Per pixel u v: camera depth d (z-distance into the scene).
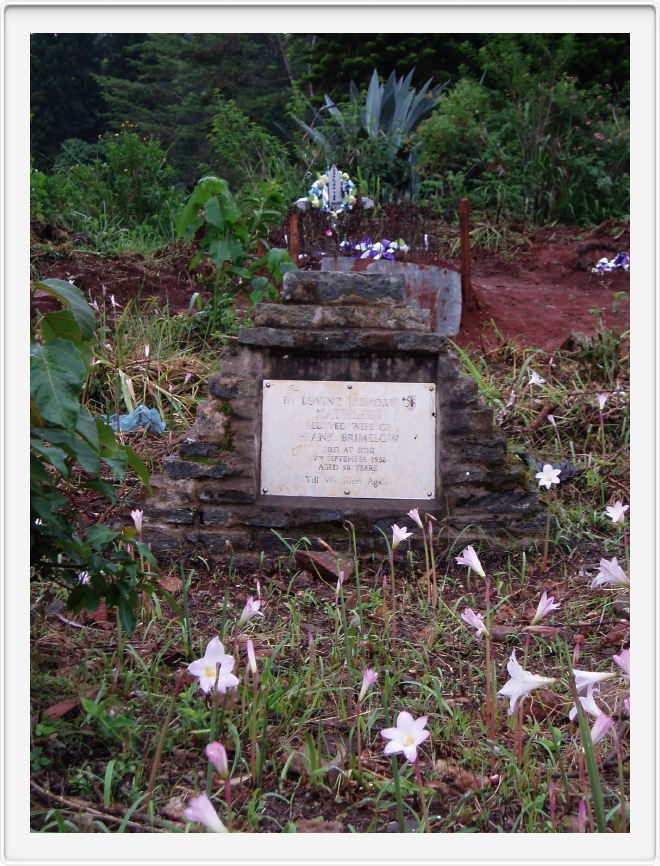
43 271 7.26
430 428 4.26
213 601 3.67
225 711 2.58
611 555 4.23
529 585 3.94
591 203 11.62
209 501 4.15
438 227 10.58
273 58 21.81
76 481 4.49
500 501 4.22
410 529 4.16
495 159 11.93
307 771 2.35
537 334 7.22
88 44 24.89
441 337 4.20
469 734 2.60
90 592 2.46
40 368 2.19
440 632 3.38
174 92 21.77
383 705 2.73
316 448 4.25
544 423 5.67
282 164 11.78
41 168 16.45
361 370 4.25
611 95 14.08
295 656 3.08
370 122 12.06
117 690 2.65
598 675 2.06
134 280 7.49
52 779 2.29
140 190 10.55
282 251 5.84
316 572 3.91
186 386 5.73
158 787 2.29
